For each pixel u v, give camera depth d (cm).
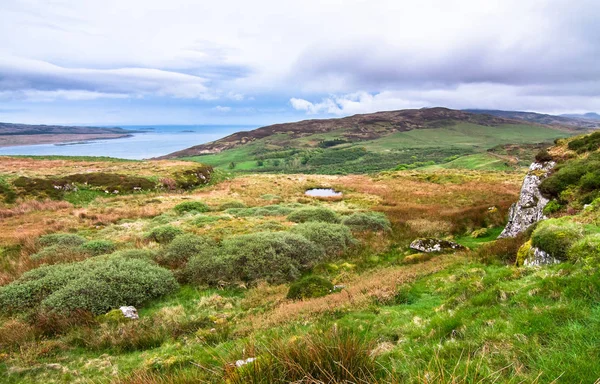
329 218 2361
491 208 2253
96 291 1062
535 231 935
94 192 3697
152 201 3397
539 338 392
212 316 992
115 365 711
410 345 518
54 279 1134
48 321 927
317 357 334
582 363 307
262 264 1388
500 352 382
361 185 4925
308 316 841
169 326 919
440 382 296
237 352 478
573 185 1374
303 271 1482
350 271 1433
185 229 2039
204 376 413
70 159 6209
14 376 681
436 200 3466
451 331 531
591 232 776
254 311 1022
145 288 1158
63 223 2355
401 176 5659
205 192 4369
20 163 5097
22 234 1986
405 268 1322
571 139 1881
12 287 1106
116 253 1498
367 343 413
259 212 2834
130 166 5359
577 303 440
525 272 710
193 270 1349
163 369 633
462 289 779
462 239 1869
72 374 684
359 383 310
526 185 1723
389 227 2158
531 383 285
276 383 323
